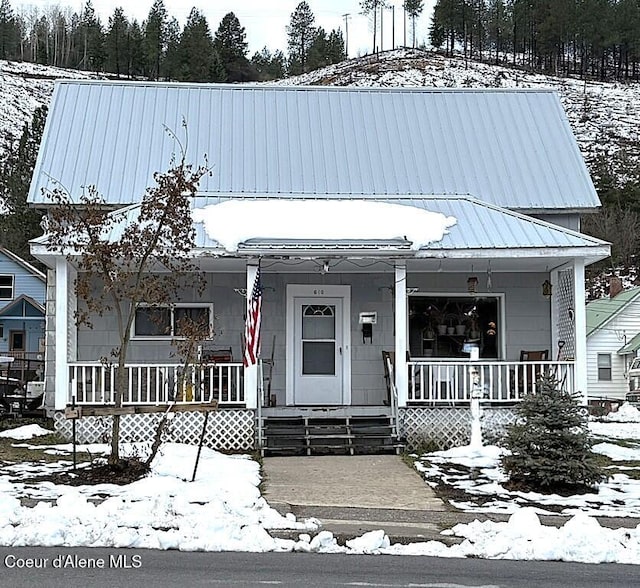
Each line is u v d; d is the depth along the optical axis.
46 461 14.05
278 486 12.41
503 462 12.58
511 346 18.73
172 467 13.34
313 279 18.52
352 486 12.47
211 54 99.88
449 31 116.06
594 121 85.94
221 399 16.48
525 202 19.53
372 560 8.21
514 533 9.18
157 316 15.54
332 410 16.52
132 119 21.25
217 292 18.39
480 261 17.25
